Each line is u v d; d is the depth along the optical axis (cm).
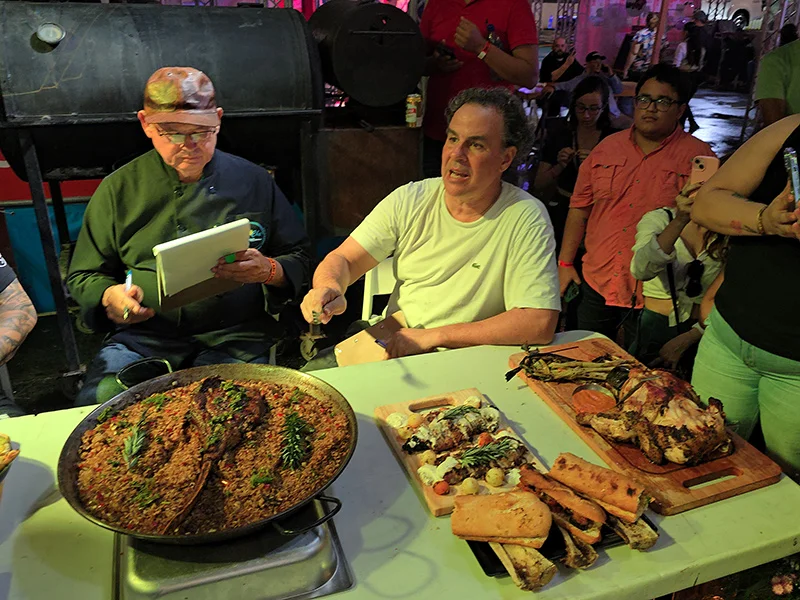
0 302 189
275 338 225
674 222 203
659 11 486
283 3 420
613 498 109
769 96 275
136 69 254
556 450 133
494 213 187
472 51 313
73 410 146
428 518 115
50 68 245
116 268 210
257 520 97
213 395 122
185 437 113
